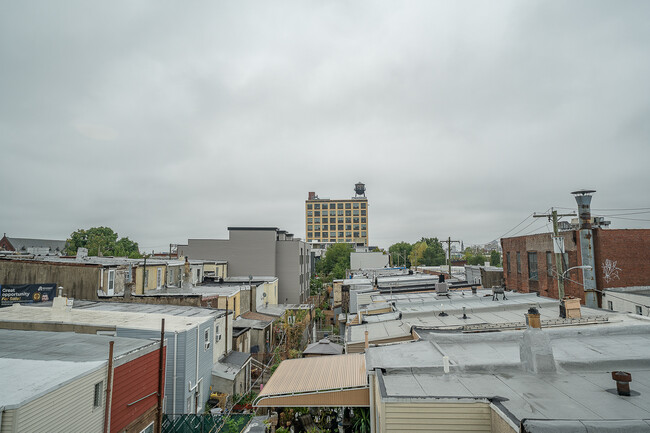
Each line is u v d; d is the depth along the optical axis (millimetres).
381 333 18547
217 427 16359
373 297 32250
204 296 29031
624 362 10117
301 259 71688
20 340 14188
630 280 25516
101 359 11727
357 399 11711
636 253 25797
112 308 22359
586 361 10102
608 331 13172
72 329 17875
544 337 10195
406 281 41562
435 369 10438
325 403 11836
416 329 16391
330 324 53500
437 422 8312
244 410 20453
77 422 10062
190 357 17969
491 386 9203
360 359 14891
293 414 17203
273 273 65250
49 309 21016
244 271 65312
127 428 12336
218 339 23188
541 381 9398
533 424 6469
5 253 35094
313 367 14641
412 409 8445
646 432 6355
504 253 39219
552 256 29812
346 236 182250
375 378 10742
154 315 20484
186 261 38094
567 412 7512
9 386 9281
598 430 6391
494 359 11266
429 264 129875
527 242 34031
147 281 35469
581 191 26734
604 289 25281
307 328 43656
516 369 10219
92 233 86688
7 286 25047
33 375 10109
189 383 17703
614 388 8766
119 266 30312
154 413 13945
